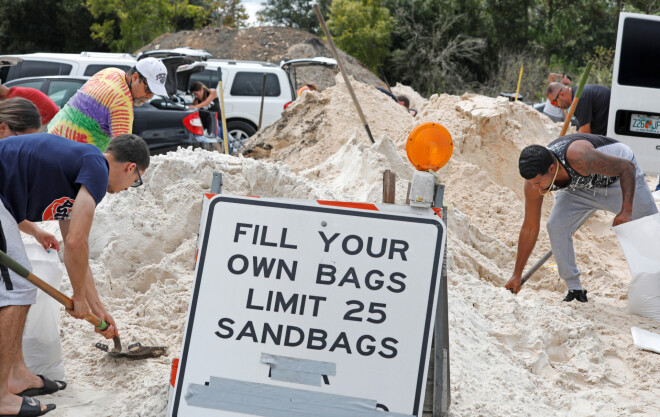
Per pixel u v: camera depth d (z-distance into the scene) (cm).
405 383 402
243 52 3719
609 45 5294
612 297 839
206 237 420
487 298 704
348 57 3709
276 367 407
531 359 618
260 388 405
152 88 755
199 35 3912
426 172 420
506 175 1159
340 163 1017
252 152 1454
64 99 1602
